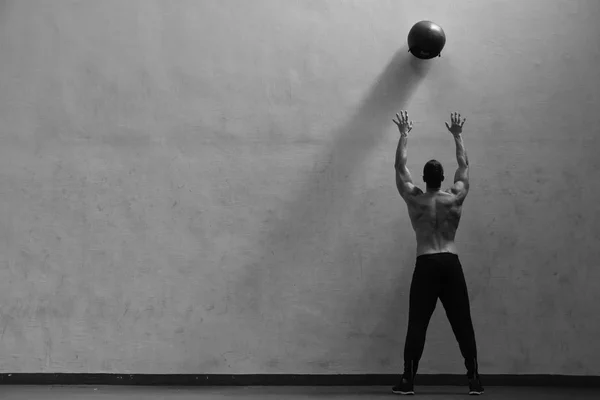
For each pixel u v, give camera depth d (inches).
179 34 267.4
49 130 264.5
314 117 264.1
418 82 264.1
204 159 263.1
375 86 264.8
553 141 262.7
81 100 265.7
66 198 262.1
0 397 223.5
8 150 263.7
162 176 262.7
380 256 257.9
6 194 262.2
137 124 264.8
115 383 253.1
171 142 263.9
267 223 260.4
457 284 220.5
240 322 255.8
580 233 259.0
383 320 255.1
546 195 260.5
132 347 255.3
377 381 251.8
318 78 265.4
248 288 257.4
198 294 257.4
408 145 261.9
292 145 263.1
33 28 267.6
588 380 251.8
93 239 260.4
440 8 267.1
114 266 259.1
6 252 259.9
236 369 253.4
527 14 267.1
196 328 255.8
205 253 259.3
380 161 261.7
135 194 262.1
